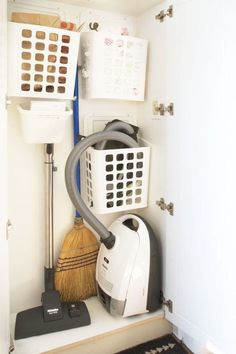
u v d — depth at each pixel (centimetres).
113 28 157
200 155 123
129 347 150
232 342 114
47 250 154
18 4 136
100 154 142
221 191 114
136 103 170
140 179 157
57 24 130
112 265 148
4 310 106
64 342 133
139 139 165
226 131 110
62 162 158
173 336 158
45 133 134
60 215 162
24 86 129
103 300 154
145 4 146
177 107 134
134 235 147
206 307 126
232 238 111
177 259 142
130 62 148
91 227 160
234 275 112
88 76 144
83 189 162
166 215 148
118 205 153
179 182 137
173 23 133
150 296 148
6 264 109
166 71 140
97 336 139
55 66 130
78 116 155
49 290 153
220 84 111
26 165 150
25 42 124
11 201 149
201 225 125
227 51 107
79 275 163
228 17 106
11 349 125
